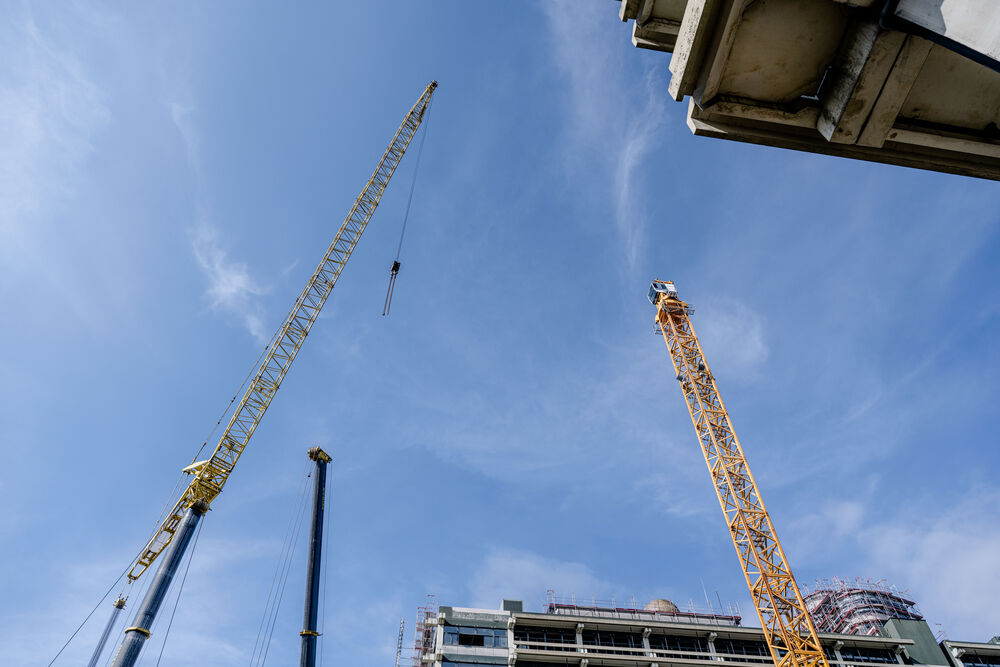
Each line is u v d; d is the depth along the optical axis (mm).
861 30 8734
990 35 6711
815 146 10008
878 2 8375
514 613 63812
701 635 66062
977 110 9273
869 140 9430
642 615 72062
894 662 68000
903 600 81250
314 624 50125
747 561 58281
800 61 9375
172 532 63188
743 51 9195
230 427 66000
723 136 10039
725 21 8859
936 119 9414
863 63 8680
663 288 75875
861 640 68125
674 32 10617
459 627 62906
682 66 9648
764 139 10023
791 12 8828
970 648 68688
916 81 8984
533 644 62938
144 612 51719
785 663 54625
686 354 70562
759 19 8875
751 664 63562
